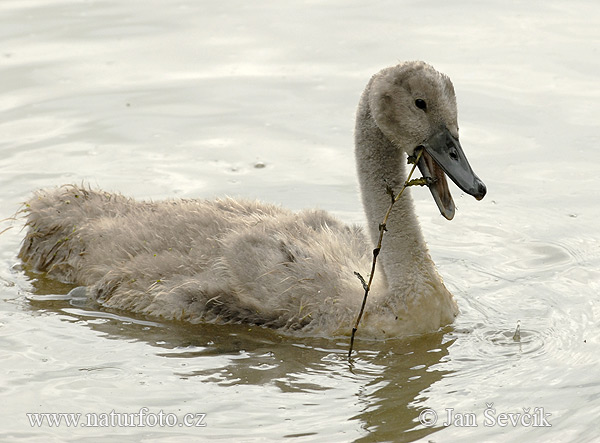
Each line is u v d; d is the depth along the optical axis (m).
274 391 11.20
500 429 10.32
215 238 13.33
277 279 12.69
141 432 10.39
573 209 15.57
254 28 21.73
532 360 11.76
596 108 18.34
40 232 14.34
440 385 11.28
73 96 19.05
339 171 16.88
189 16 22.38
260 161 17.20
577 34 20.98
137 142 17.72
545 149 17.20
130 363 11.84
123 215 14.20
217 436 10.29
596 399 10.77
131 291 13.35
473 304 13.30
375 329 12.44
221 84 19.55
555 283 13.69
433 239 15.11
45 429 10.45
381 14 22.31
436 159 12.44
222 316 12.91
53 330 12.68
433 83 12.41
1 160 17.05
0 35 21.27
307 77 19.69
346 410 10.79
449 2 22.81
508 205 15.80
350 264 12.91
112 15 22.38
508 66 19.78
